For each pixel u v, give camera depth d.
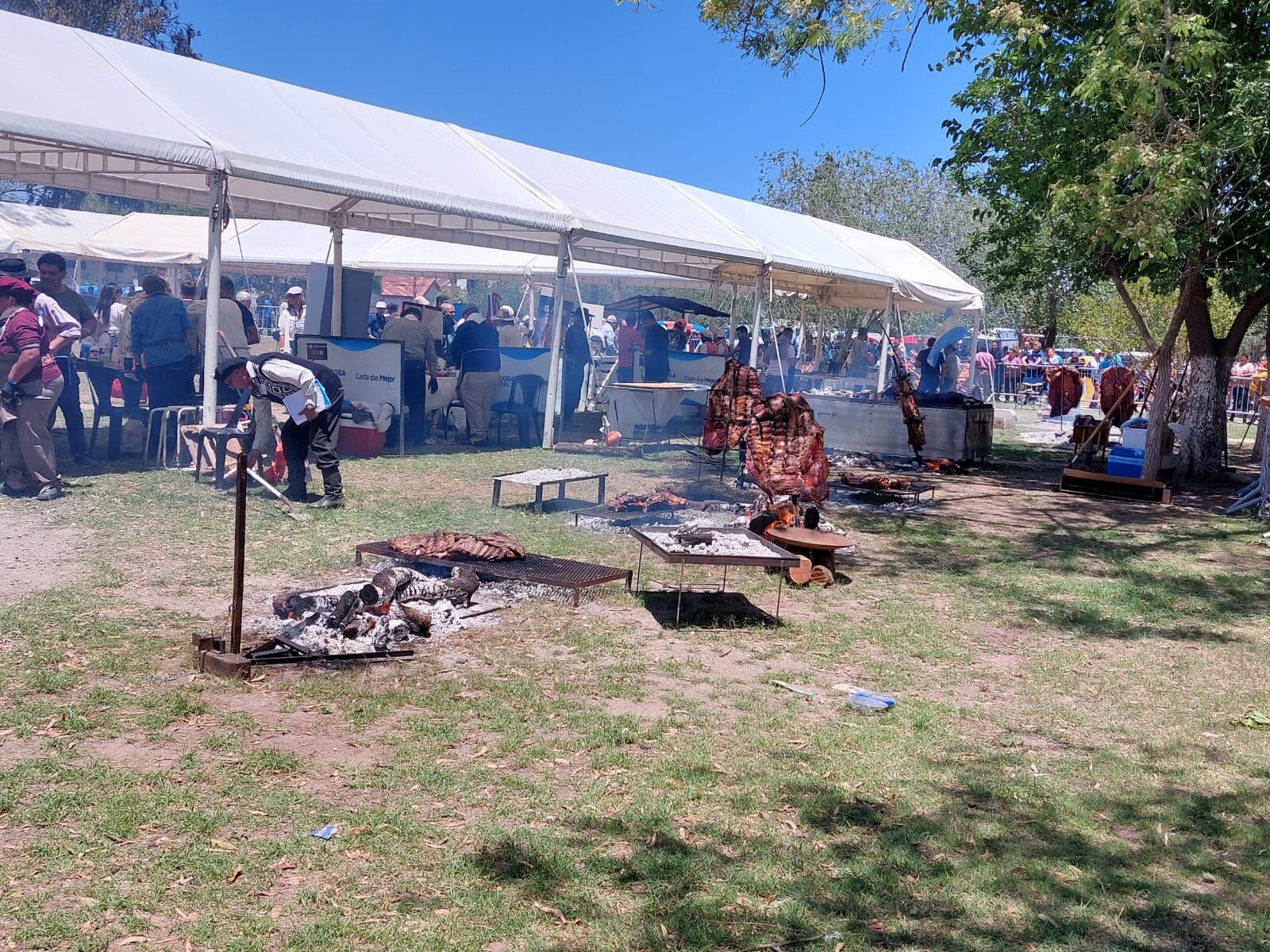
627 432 18.91
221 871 3.69
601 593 8.05
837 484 15.02
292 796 4.32
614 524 10.35
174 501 10.14
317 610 6.70
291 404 10.09
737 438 13.59
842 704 6.01
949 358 25.91
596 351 31.06
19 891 3.49
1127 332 30.80
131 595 7.05
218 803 4.21
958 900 3.87
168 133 11.22
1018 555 10.95
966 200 47.06
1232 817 4.78
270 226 24.55
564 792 4.57
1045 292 36.84
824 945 3.51
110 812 4.05
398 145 15.27
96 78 11.85
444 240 19.34
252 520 9.63
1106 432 20.31
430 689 5.73
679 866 3.97
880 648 7.28
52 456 9.93
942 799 4.78
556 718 5.43
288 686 5.60
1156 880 4.14
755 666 6.64
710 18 13.12
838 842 4.29
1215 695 6.61
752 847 4.18
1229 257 17.30
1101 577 10.10
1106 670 7.11
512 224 15.36
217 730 4.94
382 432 14.84
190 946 3.27
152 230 24.53
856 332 31.12
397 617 6.64
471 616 7.16
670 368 21.28
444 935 3.42
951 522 12.82
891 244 29.19
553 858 3.96
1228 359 18.91
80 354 16.81
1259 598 9.38
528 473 11.14
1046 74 16.84
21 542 8.27
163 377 12.41
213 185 11.70
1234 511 14.55
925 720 5.81
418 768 4.69
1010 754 5.39
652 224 17.77
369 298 18.33
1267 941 3.71
